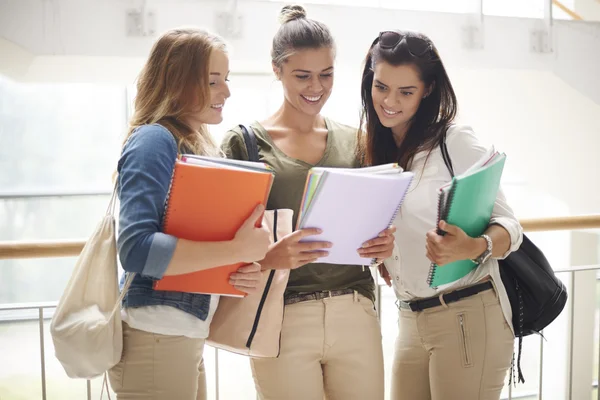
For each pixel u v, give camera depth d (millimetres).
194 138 1426
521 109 5102
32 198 5180
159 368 1354
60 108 5461
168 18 3602
